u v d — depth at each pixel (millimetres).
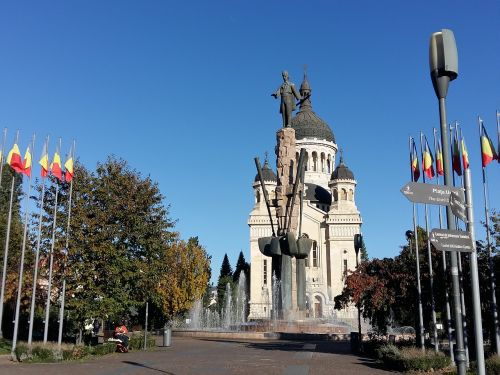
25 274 37125
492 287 24203
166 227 40531
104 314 36000
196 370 20719
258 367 21641
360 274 29312
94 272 35812
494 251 26875
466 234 10297
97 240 36219
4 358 27328
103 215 36688
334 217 100250
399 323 53531
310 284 97375
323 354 28094
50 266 31406
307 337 40750
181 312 79562
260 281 97125
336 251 99000
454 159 24078
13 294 39656
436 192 10695
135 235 37656
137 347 33438
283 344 36375
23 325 46969
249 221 100562
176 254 75812
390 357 22094
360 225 100875
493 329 25281
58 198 37312
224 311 100562
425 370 20328
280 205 44594
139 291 38188
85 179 37750
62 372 20531
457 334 10383
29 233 37531
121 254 36875
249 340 41312
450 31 11789
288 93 46219
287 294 43719
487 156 26594
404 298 28797
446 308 24328
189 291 76188
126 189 38500
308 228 101875
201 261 79188
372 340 28828
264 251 44188
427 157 28109
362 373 20016
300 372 20000
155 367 22000
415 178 28516
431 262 26828
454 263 10773
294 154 45750
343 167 103938
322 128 115250
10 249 40594
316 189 109500
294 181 44469
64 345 29500
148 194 39062
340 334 40750
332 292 96875
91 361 25359
